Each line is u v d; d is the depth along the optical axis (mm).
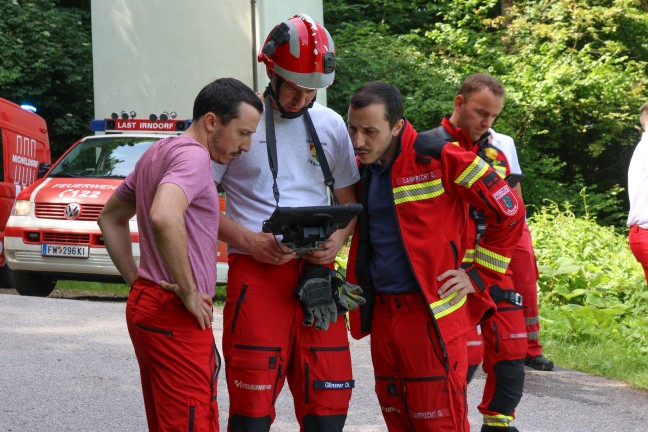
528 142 22016
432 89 20094
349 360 3777
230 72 15062
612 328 8836
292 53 3588
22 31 19031
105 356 6812
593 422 5629
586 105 21703
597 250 12398
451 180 3670
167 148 3311
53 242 9914
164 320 3260
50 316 8469
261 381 3600
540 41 22875
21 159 13320
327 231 3535
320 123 3785
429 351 3662
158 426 3328
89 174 10609
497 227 3855
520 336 4746
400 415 3830
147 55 15547
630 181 7035
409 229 3660
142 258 3359
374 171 3785
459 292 3727
